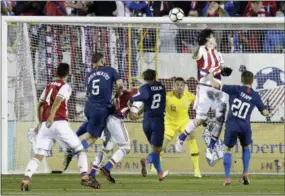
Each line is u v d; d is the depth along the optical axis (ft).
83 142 122.21
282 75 154.81
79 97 154.30
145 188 119.65
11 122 151.33
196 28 153.58
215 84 123.75
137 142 152.25
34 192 110.32
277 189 119.55
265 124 154.20
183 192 112.68
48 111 107.86
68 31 154.81
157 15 169.99
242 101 122.31
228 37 155.63
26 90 152.46
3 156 146.10
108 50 155.02
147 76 124.98
